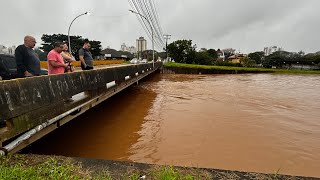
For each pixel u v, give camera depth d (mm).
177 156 4668
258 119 7680
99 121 7102
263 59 87250
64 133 5754
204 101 11008
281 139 5750
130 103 10164
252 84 21172
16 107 3252
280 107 10008
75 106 5141
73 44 54031
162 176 2334
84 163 2672
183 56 66688
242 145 5301
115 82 9117
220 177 2389
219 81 23641
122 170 2521
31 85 3631
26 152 4297
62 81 4605
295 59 74000
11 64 7344
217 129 6430
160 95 12734
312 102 11523
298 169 4258
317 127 6895
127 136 5762
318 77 36438
